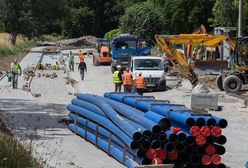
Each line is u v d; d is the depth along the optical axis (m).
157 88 51.12
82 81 60.19
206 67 54.34
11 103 39.62
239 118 35.97
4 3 117.56
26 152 16.50
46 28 158.50
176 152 19.42
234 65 50.69
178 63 52.09
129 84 44.19
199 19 105.44
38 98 43.84
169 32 110.19
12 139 17.00
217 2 80.19
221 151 19.91
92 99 26.16
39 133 27.06
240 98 44.47
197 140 19.34
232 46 51.66
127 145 20.12
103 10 163.50
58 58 94.94
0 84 53.50
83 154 23.09
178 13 107.31
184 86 54.28
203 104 38.69
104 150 23.56
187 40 53.00
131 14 102.75
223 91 50.56
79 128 27.36
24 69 67.94
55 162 20.45
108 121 23.06
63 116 33.75
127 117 21.77
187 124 19.41
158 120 19.47
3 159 14.81
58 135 27.23
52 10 128.62
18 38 131.00
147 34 101.75
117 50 68.69
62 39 158.50
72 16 146.12
